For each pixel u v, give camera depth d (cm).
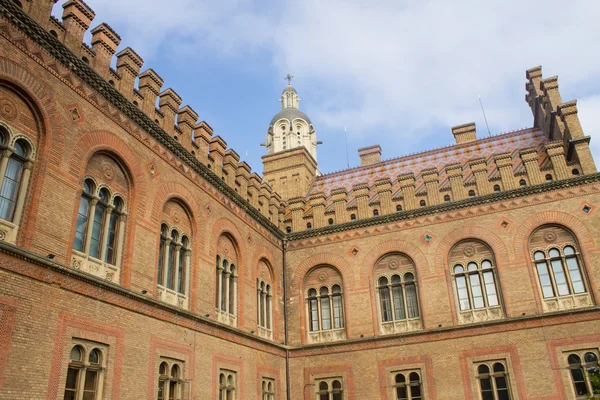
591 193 2762
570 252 2747
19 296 1488
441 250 2986
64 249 1686
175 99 2472
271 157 4291
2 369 1399
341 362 2972
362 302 3062
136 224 2052
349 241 3238
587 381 2470
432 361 2778
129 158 2083
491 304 2819
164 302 2073
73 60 1852
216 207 2664
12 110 1623
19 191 1605
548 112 3316
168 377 2066
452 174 3125
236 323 2705
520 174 2967
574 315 2578
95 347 1736
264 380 2823
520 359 2608
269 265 3180
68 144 1784
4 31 1603
